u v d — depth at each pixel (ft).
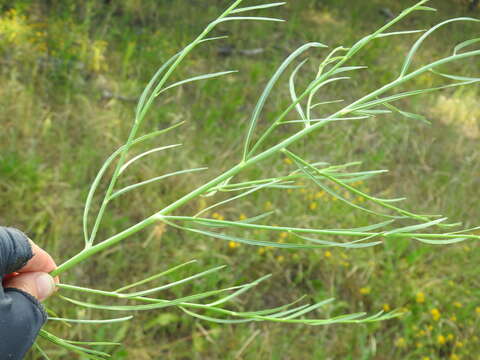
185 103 12.93
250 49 16.22
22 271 2.68
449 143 14.24
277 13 18.65
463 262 10.35
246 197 10.55
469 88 17.22
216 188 2.55
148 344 7.91
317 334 8.57
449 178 12.80
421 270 9.89
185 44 14.78
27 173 9.09
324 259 9.55
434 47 19.69
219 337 8.11
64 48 12.09
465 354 8.66
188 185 10.22
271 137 12.31
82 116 10.78
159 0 16.47
